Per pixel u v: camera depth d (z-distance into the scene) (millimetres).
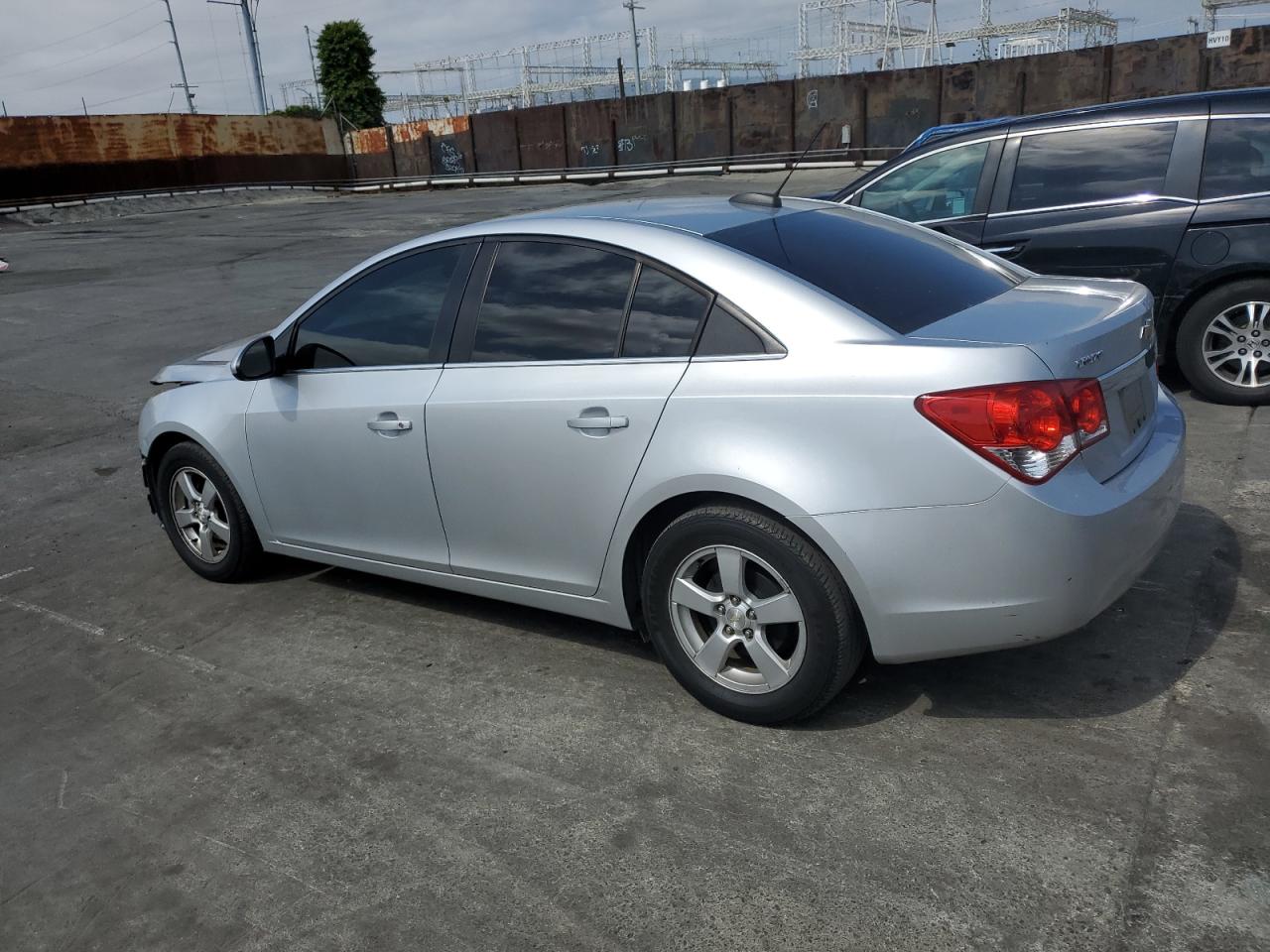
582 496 3357
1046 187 6359
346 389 3969
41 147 35812
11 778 3283
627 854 2678
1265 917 2303
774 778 2947
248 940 2494
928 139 7703
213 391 4512
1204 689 3211
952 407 2717
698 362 3107
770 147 33281
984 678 3385
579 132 37250
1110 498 2834
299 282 15195
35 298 15047
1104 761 2900
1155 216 6004
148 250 21969
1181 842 2553
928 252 3625
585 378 3316
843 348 2900
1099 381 2904
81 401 8766
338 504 4121
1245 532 4336
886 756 3012
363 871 2701
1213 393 6109
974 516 2729
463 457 3621
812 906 2441
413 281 3871
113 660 4062
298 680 3771
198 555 4789
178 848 2861
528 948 2389
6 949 2545
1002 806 2744
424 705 3518
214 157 40562
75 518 5867
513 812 2889
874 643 2943
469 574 3820
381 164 43812
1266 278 5852
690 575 3227
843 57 74750
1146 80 27922
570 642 3902
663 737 3207
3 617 4566
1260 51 26719
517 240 3639
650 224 3439
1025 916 2359
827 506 2852
